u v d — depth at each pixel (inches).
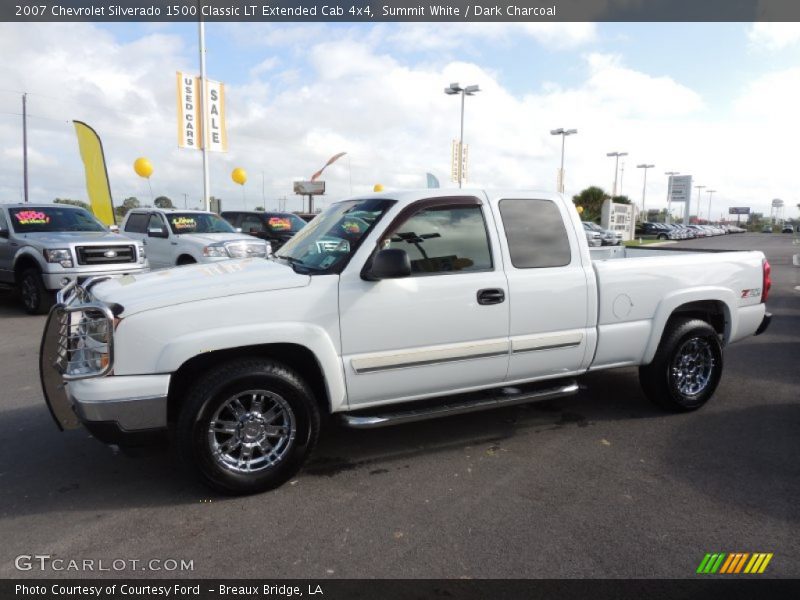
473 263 159.2
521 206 168.4
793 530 122.1
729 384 231.5
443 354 153.7
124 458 160.6
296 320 138.1
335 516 129.0
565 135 1636.3
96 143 709.3
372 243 147.3
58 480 147.6
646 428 182.9
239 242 462.9
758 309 211.6
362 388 147.1
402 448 167.6
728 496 137.2
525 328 164.7
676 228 2381.9
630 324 181.6
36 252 387.2
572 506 132.8
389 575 107.3
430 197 155.8
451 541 118.5
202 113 757.3
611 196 2287.2
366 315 144.9
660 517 127.6
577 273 171.6
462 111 1209.4
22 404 208.1
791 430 180.4
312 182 1295.5
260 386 135.4
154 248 502.9
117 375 126.5
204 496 138.7
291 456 141.0
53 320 141.0
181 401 141.3
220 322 132.1
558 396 173.6
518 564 110.4
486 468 153.9
